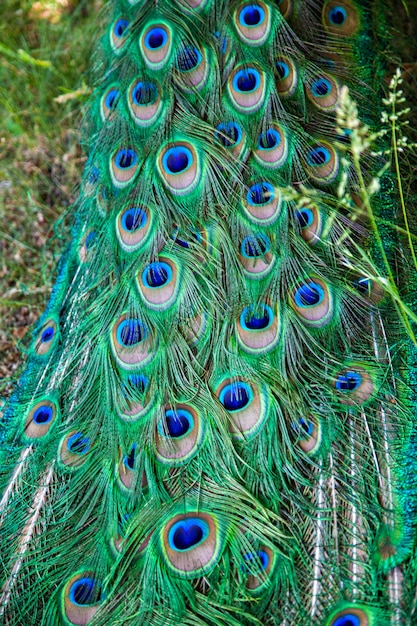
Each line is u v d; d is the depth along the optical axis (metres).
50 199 1.39
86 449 1.09
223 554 1.04
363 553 1.04
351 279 1.11
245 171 1.11
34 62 1.43
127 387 1.08
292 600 1.03
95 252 1.14
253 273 1.09
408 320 1.10
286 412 1.07
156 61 1.13
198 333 1.09
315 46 1.17
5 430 1.12
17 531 1.08
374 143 1.15
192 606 1.03
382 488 1.05
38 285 1.33
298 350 1.08
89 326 1.12
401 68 1.29
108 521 1.06
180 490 1.06
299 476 1.06
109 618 1.03
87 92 1.34
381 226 1.13
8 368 1.28
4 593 1.06
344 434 1.07
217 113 1.13
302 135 1.12
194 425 1.07
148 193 1.12
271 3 1.13
